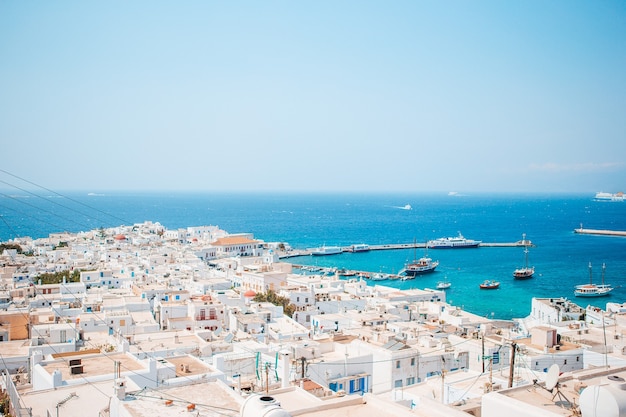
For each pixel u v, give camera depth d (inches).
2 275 6781.5
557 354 2842.0
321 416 1147.3
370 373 3063.5
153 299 5472.4
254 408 1024.2
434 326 4338.1
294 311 5526.6
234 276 7514.8
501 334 3774.6
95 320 4136.3
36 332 3590.1
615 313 4443.9
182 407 1427.2
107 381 2105.1
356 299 5969.5
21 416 1809.8
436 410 1157.1
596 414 1060.5
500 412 1143.0
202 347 3316.9
